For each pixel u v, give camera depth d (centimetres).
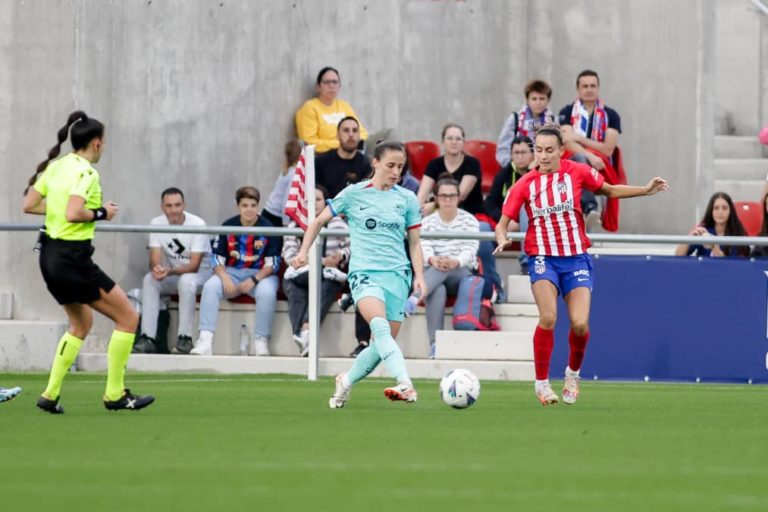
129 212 5219
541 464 2338
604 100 6066
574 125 5534
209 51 5422
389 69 5928
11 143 5094
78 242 3172
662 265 4400
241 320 5000
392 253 3334
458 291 4872
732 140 6438
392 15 5928
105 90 5156
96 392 3891
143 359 4819
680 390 4188
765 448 2609
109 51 5169
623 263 4406
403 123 5978
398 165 3331
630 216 5950
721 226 4819
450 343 4800
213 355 4938
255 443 2606
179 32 5344
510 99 6256
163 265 4997
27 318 5084
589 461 2389
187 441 2636
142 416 3161
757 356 4391
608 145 5547
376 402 3609
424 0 6028
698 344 4397
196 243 4969
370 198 3334
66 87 5072
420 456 2425
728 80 6688
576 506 1916
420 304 4916
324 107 5612
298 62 5662
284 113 5625
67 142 5084
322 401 3597
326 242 4884
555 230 3491
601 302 4416
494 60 6219
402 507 1889
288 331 4975
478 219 5166
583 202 5466
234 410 3322
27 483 2094
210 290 4909
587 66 6131
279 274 5041
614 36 6053
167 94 5316
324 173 5219
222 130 5456
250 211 4991
